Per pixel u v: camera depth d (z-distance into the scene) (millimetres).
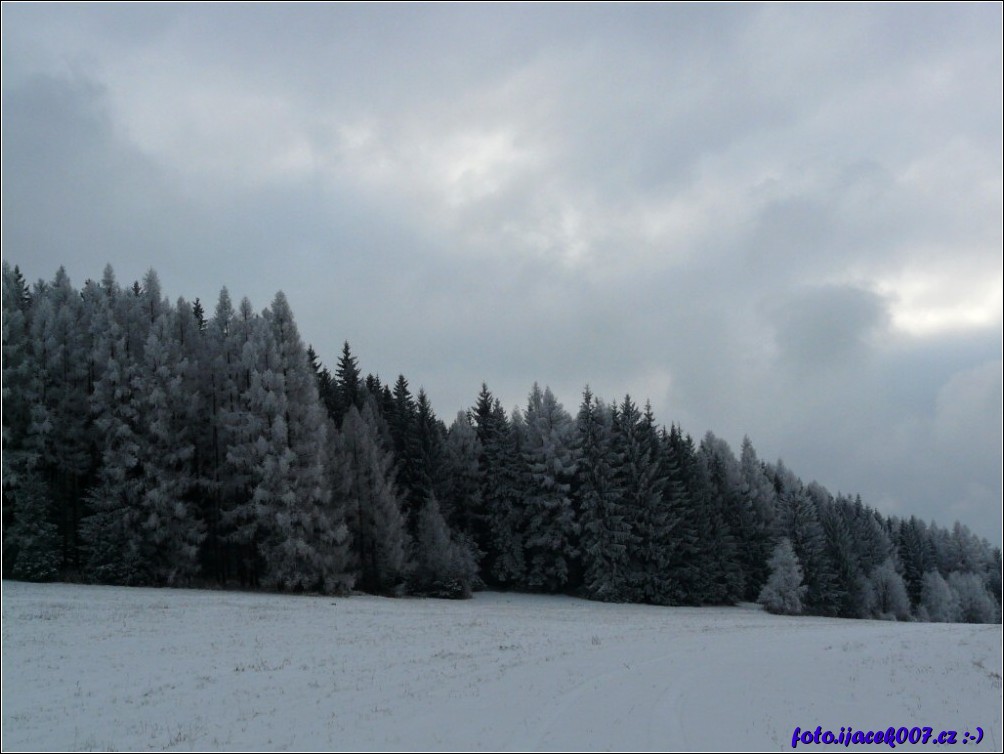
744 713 17078
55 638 27922
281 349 53594
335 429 60219
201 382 55250
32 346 51562
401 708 16828
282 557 49406
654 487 71562
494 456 73250
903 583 98375
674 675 21516
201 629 31109
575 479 73562
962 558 144125
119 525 47438
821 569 85375
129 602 37688
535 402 76938
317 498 50781
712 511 78312
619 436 73625
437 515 61375
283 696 18906
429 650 26797
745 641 32781
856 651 30250
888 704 20141
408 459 69875
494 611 48094
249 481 52062
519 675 20953
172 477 49562
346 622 34906
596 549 68188
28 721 17609
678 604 69375
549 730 14672
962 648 34219
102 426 48875
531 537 71938
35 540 44938
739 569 77812
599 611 55469
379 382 90875
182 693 19938
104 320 53500
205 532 50469
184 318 56250
